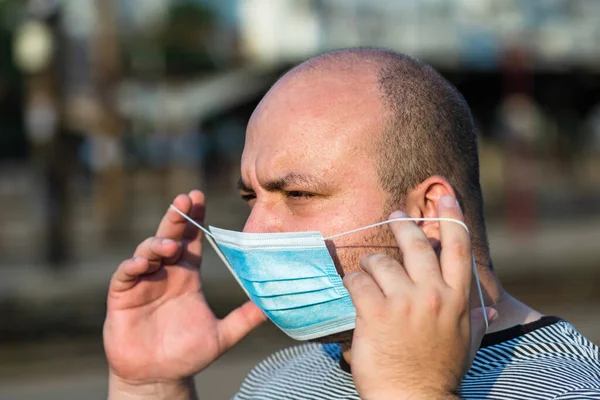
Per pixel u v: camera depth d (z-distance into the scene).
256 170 2.31
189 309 2.75
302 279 2.24
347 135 2.24
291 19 26.94
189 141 31.41
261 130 2.34
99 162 21.48
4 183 39.66
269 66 27.84
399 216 1.93
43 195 15.19
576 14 25.30
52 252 15.23
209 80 32.53
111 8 20.91
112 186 21.41
